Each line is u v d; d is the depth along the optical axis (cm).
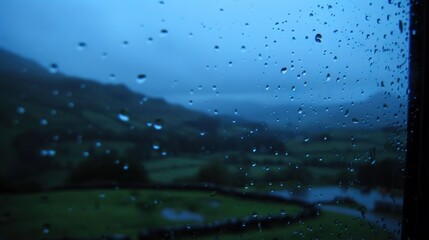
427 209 130
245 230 165
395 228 156
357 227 169
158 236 146
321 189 201
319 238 156
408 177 145
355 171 203
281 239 154
